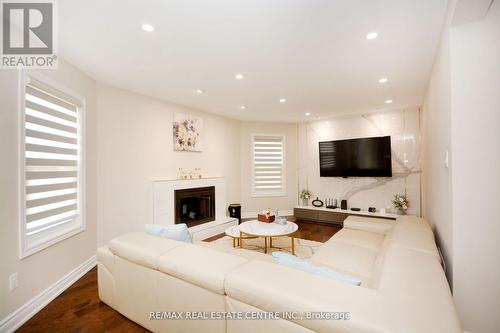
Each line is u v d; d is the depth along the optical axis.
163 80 3.03
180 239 2.02
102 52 2.30
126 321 1.81
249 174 5.69
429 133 3.00
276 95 3.65
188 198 4.39
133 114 3.49
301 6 1.63
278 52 2.30
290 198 5.88
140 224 3.54
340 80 3.03
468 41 1.53
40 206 2.15
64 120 2.51
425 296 1.01
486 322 1.50
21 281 1.87
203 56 2.39
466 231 1.54
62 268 2.37
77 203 2.69
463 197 1.54
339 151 5.05
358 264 2.05
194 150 4.46
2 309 1.71
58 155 2.38
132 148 3.46
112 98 3.23
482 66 1.50
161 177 3.88
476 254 1.52
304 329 0.98
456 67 1.55
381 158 4.56
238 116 5.18
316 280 1.15
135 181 3.49
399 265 1.39
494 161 1.48
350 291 1.05
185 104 4.18
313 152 5.65
